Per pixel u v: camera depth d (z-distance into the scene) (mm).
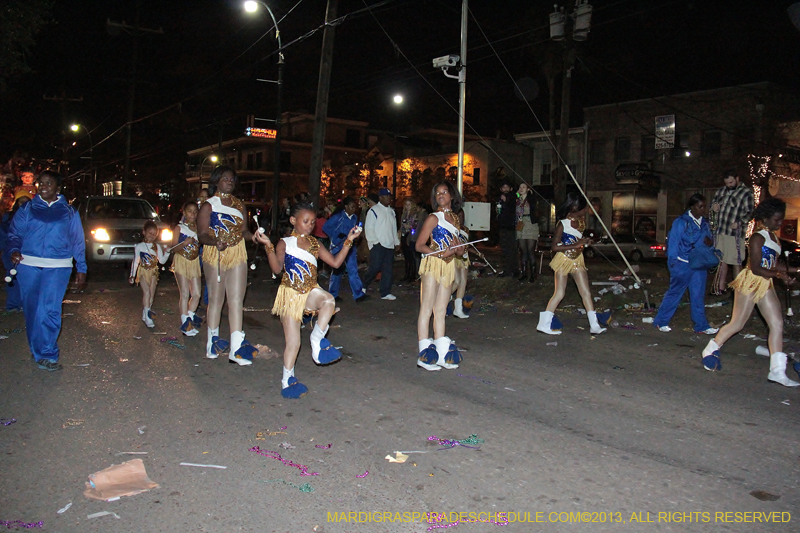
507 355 7801
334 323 9898
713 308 10445
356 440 4914
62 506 3779
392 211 12508
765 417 5559
